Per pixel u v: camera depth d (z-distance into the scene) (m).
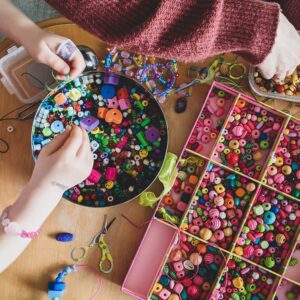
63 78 0.88
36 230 0.73
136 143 0.94
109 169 0.93
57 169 0.72
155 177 0.91
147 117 0.94
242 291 0.95
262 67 0.90
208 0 0.63
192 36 0.64
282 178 0.97
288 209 0.97
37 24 0.95
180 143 0.96
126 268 0.93
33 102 0.94
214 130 0.97
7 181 0.93
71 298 0.92
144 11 0.63
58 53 0.85
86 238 0.93
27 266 0.92
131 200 0.93
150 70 0.97
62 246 0.93
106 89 0.94
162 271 0.94
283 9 0.95
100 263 0.93
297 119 0.95
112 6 0.62
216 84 0.94
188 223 0.96
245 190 0.97
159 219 0.93
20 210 0.72
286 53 0.88
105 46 0.96
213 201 0.97
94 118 0.94
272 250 0.97
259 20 0.71
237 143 0.97
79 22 0.66
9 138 0.93
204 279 0.96
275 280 0.95
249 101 0.96
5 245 0.72
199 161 0.96
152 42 0.65
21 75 0.95
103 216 0.93
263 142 0.97
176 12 0.63
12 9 0.84
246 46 0.74
